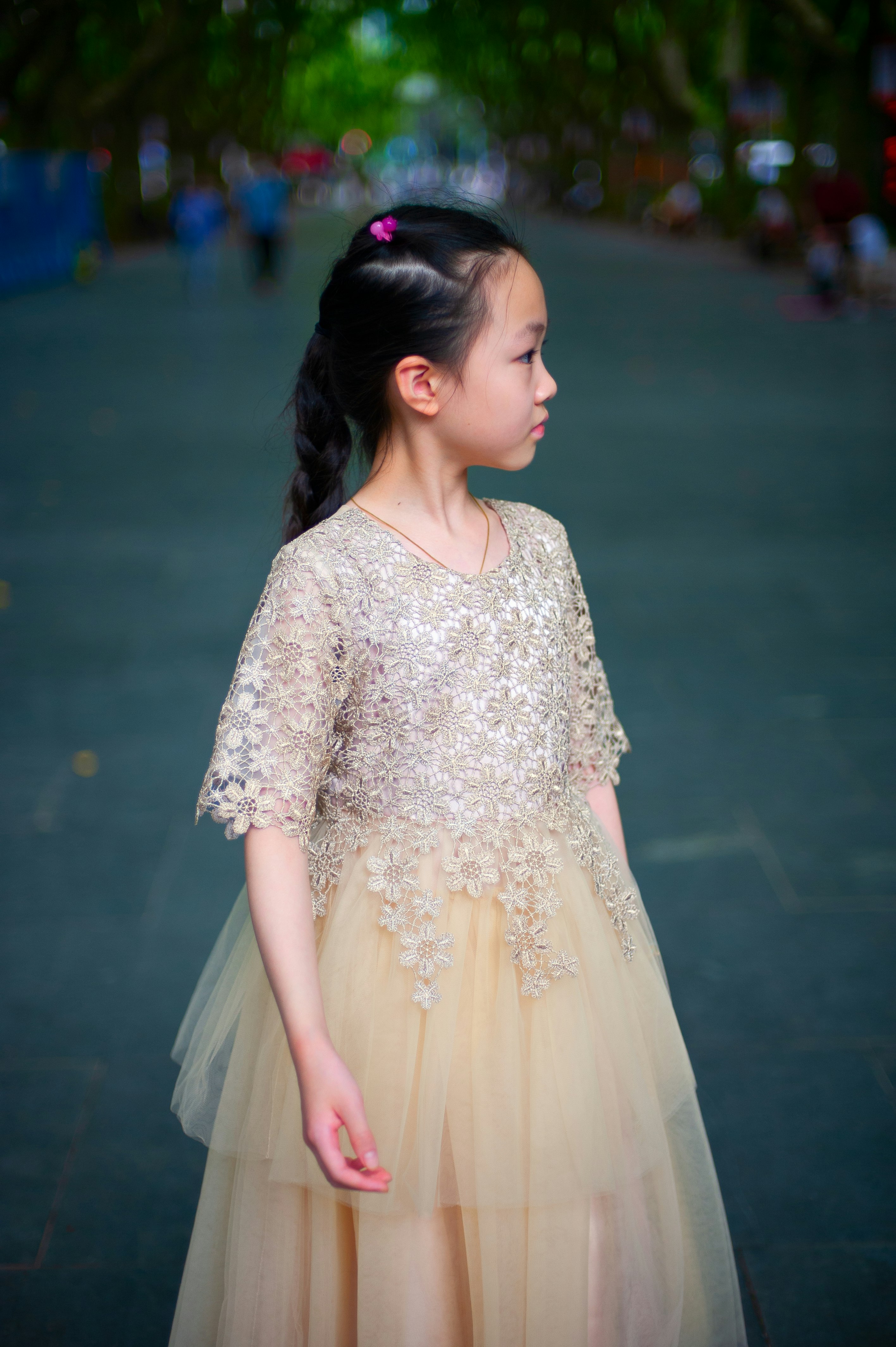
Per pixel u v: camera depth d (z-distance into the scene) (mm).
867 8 18875
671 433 9195
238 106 36156
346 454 1641
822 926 3197
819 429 9227
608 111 37625
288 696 1440
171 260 25609
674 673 4801
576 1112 1497
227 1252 1604
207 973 1745
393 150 76062
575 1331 1499
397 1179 1472
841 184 15805
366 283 1469
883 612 5422
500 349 1464
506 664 1518
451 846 1493
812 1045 2748
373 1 36781
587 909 1574
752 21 24469
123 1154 2447
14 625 5277
